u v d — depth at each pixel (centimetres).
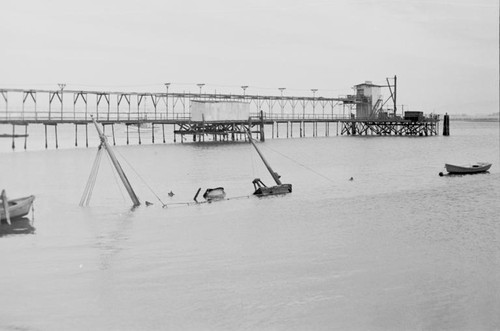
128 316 2191
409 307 2247
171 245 3256
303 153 10006
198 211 4353
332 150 10712
